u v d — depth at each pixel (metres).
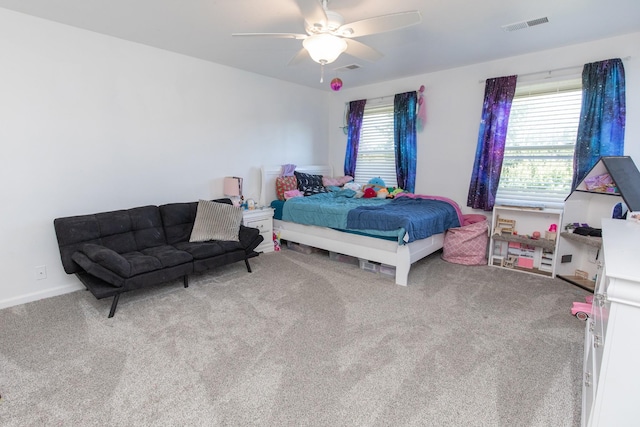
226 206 3.58
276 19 2.70
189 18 2.68
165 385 1.79
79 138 3.02
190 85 3.75
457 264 3.84
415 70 4.22
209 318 2.53
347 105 5.30
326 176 5.29
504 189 3.92
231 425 1.53
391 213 3.32
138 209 3.26
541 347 2.15
